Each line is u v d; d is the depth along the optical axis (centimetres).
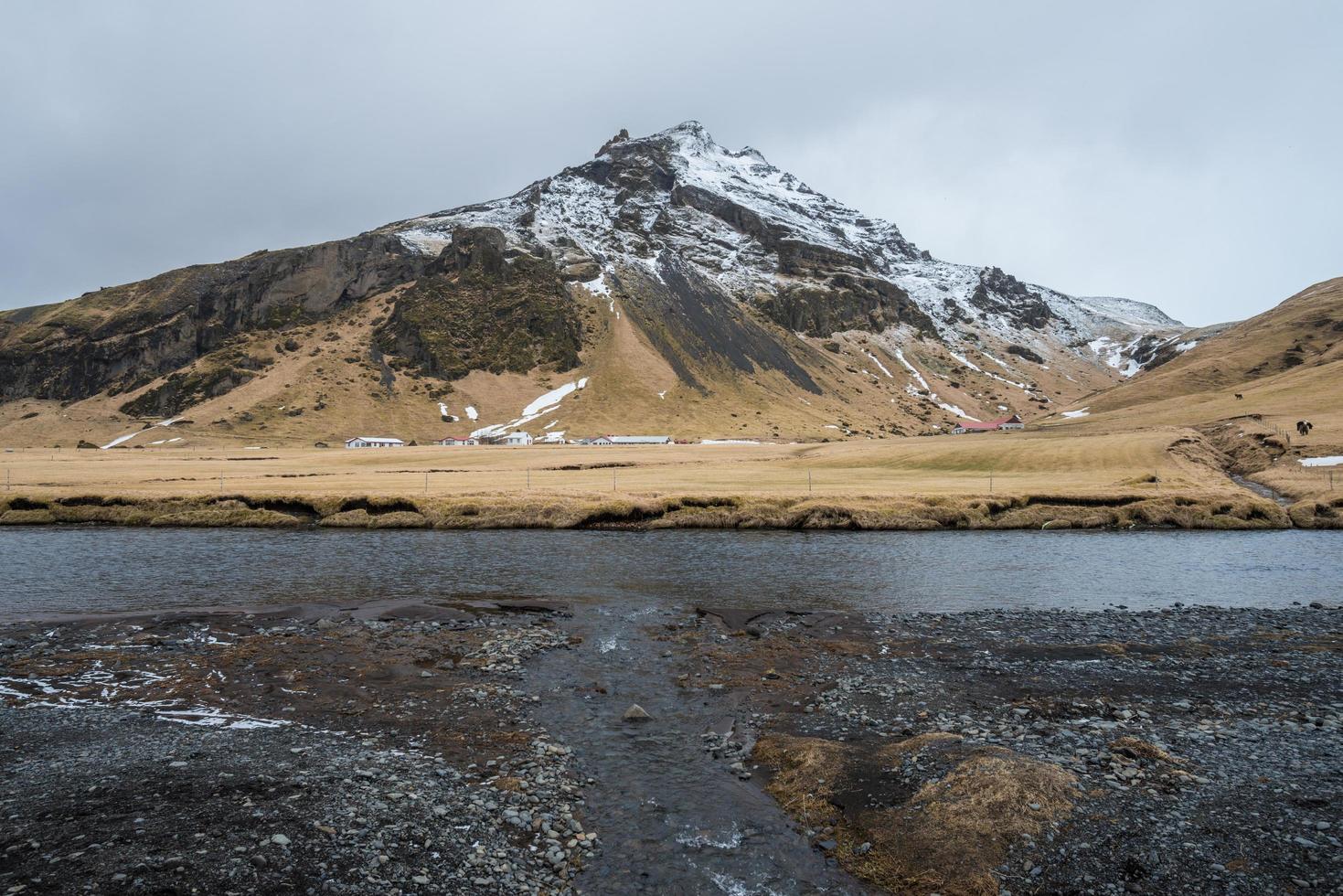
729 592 3562
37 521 5903
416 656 2516
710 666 2425
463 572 3997
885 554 4625
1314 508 6078
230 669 2359
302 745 1769
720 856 1335
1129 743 1706
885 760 1650
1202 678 2252
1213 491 6575
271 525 5853
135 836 1322
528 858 1317
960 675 2317
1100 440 10775
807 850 1358
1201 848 1291
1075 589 3691
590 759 1722
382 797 1497
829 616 3097
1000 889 1217
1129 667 2381
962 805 1428
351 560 4341
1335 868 1215
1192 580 3909
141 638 2697
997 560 4450
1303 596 3547
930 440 14462
